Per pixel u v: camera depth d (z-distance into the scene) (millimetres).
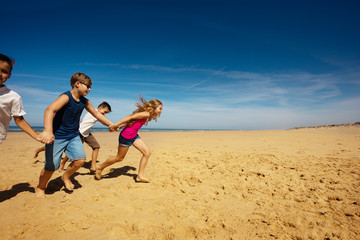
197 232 2000
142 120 3350
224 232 1997
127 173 4113
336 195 2936
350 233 1966
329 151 7234
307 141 11023
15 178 3631
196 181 3617
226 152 6871
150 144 9312
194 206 2566
